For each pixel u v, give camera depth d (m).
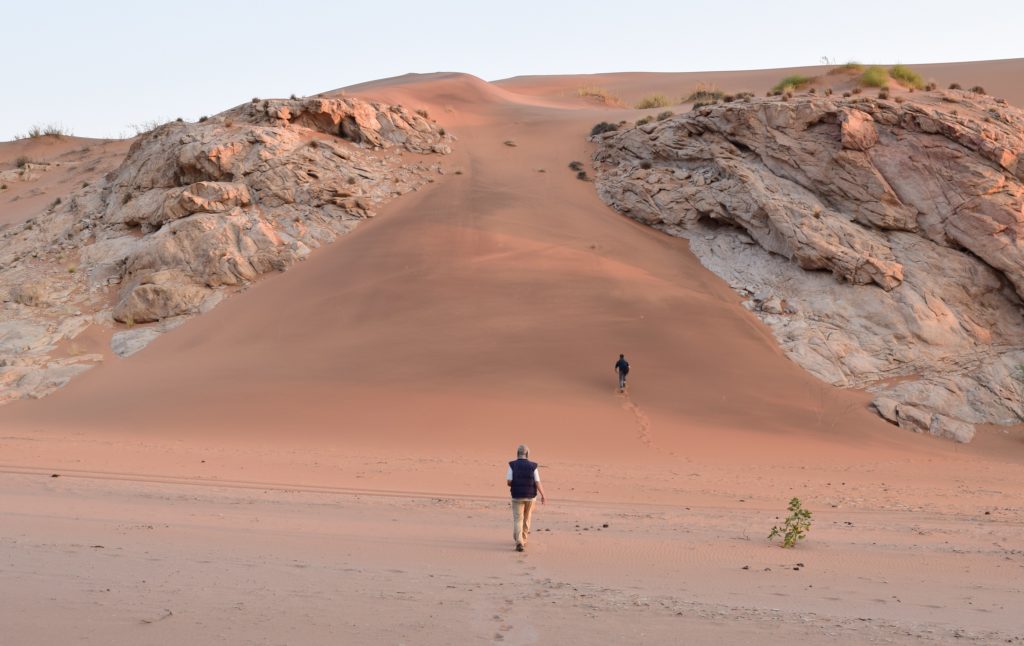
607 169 47.53
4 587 8.43
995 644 7.44
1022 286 33.25
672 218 41.12
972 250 34.47
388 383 30.02
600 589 9.38
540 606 8.45
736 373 30.67
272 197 43.75
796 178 37.91
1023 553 12.46
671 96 77.94
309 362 32.25
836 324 33.34
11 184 69.94
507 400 28.52
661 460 23.56
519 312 34.75
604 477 20.70
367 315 35.66
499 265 38.47
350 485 18.66
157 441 24.92
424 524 14.15
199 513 14.37
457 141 53.09
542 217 43.06
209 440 24.98
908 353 32.09
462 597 8.75
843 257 34.41
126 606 7.93
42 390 32.53
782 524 15.09
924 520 15.98
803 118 38.12
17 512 13.68
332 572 9.79
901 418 28.95
